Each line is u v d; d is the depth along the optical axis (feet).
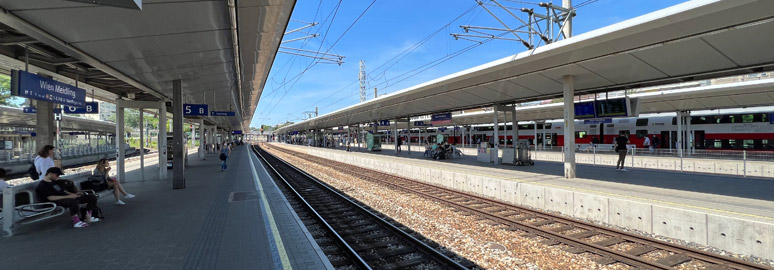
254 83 62.23
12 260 16.47
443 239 23.09
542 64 38.81
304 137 276.41
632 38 29.14
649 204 24.09
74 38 21.58
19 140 112.78
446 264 18.33
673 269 17.19
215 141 143.13
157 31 22.08
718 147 72.54
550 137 106.01
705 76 36.47
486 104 65.77
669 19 25.38
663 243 20.53
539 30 45.27
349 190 45.16
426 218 29.09
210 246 18.74
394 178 55.88
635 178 40.47
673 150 55.42
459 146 137.18
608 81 42.06
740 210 23.11
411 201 36.60
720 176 41.65
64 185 24.04
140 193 36.50
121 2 11.56
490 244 21.70
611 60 34.42
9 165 61.93
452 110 79.61
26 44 24.31
